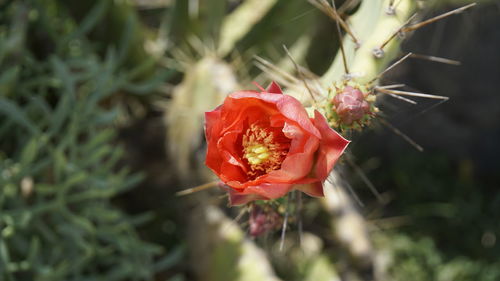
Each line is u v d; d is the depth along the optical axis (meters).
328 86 0.45
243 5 0.71
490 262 0.97
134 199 0.76
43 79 0.64
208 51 0.64
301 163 0.37
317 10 0.59
